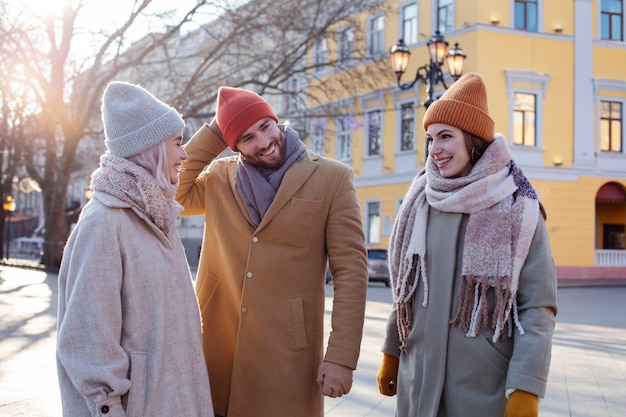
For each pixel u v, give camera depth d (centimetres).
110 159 254
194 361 259
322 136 2883
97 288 234
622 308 1449
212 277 319
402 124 2559
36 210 6200
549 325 246
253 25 1942
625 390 619
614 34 2458
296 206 302
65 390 235
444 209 263
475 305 251
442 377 255
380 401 569
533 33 2345
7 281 2006
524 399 235
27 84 2228
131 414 235
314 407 301
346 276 300
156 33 2025
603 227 2633
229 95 309
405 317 274
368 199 2667
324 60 2698
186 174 321
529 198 258
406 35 2559
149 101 260
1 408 541
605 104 2431
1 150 2983
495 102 2300
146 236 254
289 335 298
